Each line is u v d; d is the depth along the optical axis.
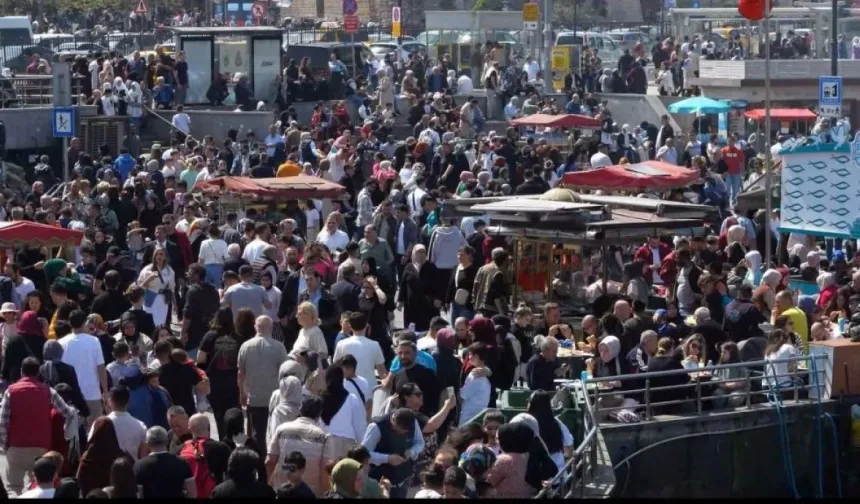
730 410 38.53
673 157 83.94
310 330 35.25
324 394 29.44
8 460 30.30
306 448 28.14
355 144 76.06
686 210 48.09
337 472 24.83
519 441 27.38
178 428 28.30
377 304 40.81
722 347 38.81
